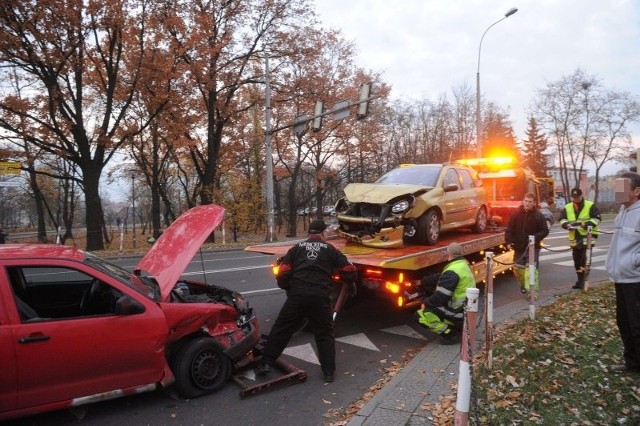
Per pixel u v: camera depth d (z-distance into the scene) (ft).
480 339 20.22
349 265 17.26
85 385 13.08
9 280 12.62
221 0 71.87
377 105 104.17
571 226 30.22
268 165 74.23
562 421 12.40
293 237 103.04
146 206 174.91
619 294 15.37
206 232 16.43
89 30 61.36
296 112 96.53
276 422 13.53
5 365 11.93
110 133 66.44
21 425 13.21
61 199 145.69
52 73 61.52
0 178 104.53
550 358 16.97
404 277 21.45
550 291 30.17
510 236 28.53
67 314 15.10
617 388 14.30
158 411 14.19
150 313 14.08
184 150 87.92
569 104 158.81
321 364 16.69
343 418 13.66
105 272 14.20
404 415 13.11
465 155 134.00
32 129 63.72
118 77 72.74
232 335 16.38
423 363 17.43
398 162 135.95
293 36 80.23
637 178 14.53
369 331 22.94
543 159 190.29
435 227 26.07
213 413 14.07
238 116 85.10
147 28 65.87
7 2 53.98
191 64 67.82
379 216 24.25
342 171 121.19
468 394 9.94
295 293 16.43
